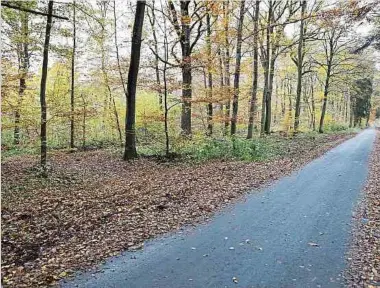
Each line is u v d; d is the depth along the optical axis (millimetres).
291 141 24984
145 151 19656
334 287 5402
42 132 14570
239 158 17484
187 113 19734
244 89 23500
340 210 9227
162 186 11828
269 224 8266
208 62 18375
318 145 23656
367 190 11141
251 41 24812
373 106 79562
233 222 8430
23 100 16703
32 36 16219
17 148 19750
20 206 10008
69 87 25266
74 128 24734
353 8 17344
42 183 13289
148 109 25016
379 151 20875
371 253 6480
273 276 5793
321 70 40312
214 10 18719
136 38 17109
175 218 8680
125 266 6207
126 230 7875
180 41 18703
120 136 26062
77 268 6145
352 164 16125
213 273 5926
